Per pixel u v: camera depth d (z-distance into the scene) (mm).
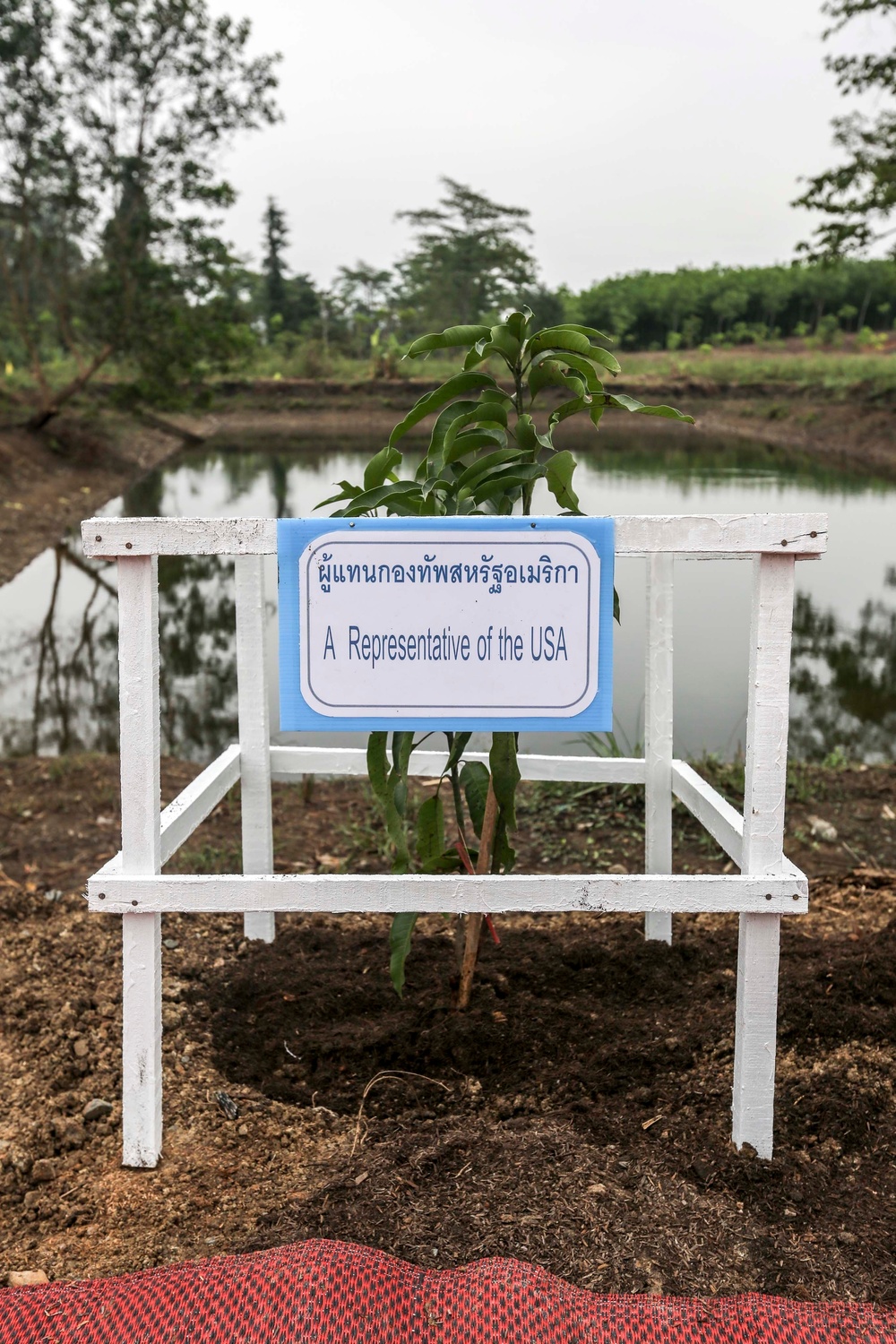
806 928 2936
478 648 1789
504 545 1761
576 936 2826
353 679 1795
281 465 20516
